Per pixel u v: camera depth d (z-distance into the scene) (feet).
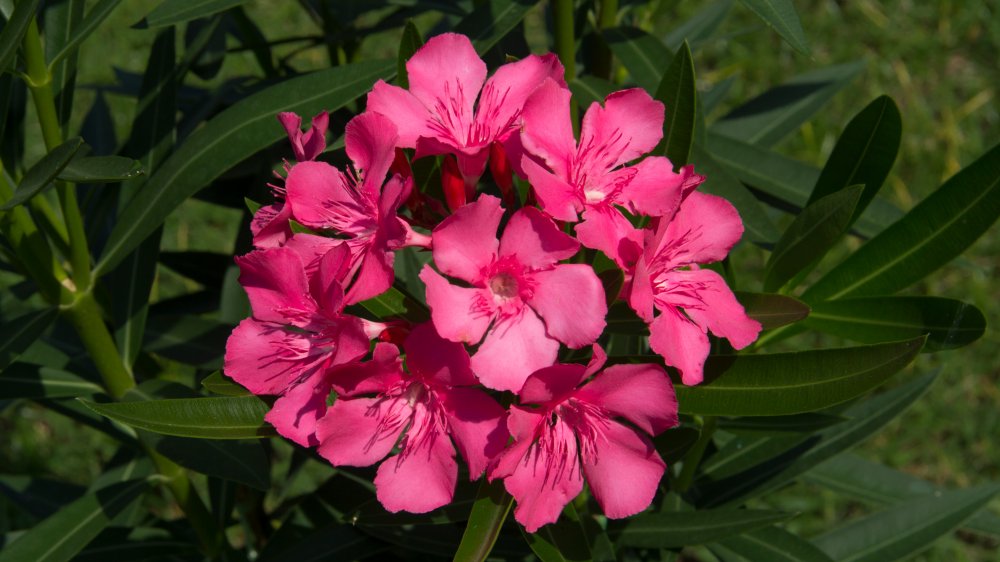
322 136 1.53
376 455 1.50
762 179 1.95
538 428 1.49
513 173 1.65
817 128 3.79
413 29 1.63
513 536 1.81
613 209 1.51
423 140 1.50
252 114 1.69
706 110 2.25
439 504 1.50
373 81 1.69
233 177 2.02
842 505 3.10
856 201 1.61
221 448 1.70
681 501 1.86
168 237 3.59
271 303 1.54
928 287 3.47
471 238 1.45
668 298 1.54
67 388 1.79
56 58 1.63
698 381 1.50
